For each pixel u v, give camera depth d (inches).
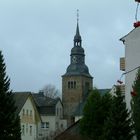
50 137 3385.8
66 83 5433.1
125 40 1593.3
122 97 1393.9
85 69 5497.1
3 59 1702.8
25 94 3223.4
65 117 5246.1
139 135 1318.9
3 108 1626.5
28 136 3257.9
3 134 1614.2
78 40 5526.6
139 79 1330.0
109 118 1385.3
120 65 1625.2
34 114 3358.8
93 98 1817.2
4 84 1662.2
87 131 1797.5
